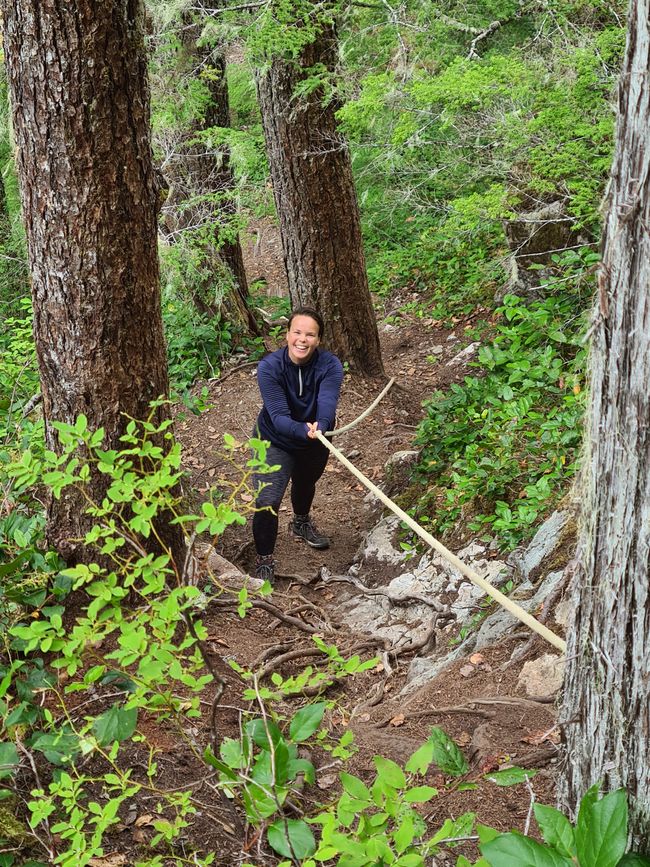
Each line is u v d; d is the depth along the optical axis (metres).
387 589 5.81
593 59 6.41
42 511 4.20
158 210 4.06
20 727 3.07
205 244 10.39
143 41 3.85
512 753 3.32
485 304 10.77
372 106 7.27
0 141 9.34
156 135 9.80
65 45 3.56
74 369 3.93
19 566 3.60
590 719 2.16
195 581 4.12
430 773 3.34
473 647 4.50
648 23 1.73
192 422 9.13
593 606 2.11
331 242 9.30
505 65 6.64
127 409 4.01
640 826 2.04
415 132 7.48
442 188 10.36
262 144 10.26
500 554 5.43
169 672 2.36
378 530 6.58
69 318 3.87
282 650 4.87
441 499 6.43
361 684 4.84
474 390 7.47
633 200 1.81
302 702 4.31
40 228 3.80
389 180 11.08
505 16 8.88
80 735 2.53
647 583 1.92
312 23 8.26
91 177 3.73
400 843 1.91
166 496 2.60
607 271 1.91
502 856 1.86
